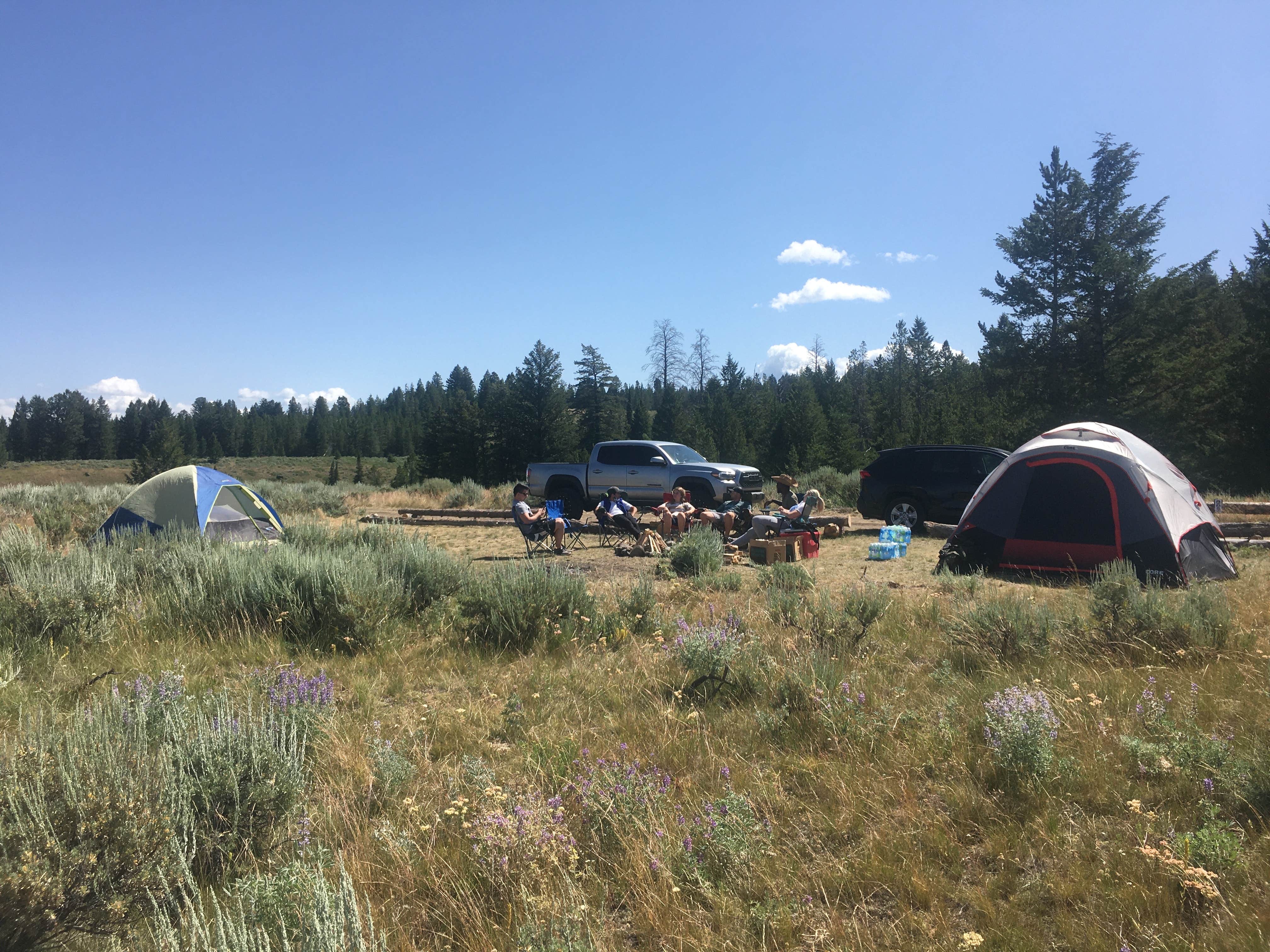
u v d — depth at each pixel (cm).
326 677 512
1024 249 3472
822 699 430
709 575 873
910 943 245
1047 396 3409
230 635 636
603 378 6612
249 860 291
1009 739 352
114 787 265
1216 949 232
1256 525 1178
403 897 277
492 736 443
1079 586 839
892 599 712
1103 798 327
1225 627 540
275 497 2120
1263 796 309
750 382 7000
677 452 1664
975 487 1278
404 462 7819
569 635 625
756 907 259
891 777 358
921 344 7881
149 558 780
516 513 1161
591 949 234
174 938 213
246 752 319
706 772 374
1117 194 3422
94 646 592
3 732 403
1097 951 235
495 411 6334
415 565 772
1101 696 446
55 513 1348
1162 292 3181
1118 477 869
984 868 290
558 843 296
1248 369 2820
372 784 355
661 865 282
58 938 230
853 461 5072
